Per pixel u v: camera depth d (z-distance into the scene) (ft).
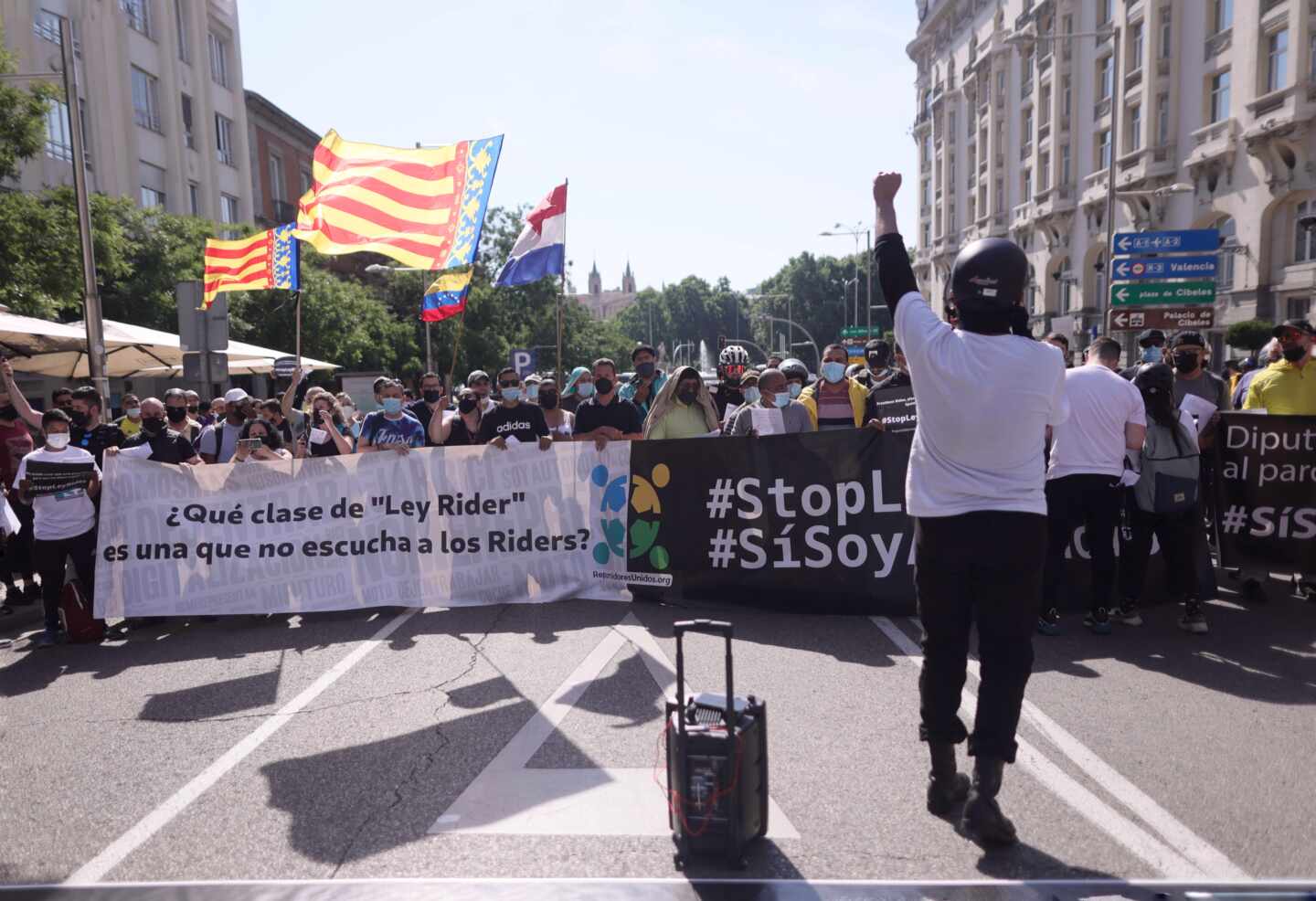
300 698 16.61
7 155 47.70
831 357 25.70
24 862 10.80
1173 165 107.04
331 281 94.68
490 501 23.66
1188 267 81.41
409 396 51.55
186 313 39.42
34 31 79.10
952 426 9.95
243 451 24.00
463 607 23.54
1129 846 10.38
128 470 23.18
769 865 10.09
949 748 11.01
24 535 25.99
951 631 10.55
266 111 131.03
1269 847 10.32
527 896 9.52
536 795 12.13
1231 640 18.86
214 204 110.42
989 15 167.84
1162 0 107.55
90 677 18.89
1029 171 154.30
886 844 10.54
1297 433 22.03
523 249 33.30
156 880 10.20
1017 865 9.98
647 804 11.78
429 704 15.96
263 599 23.52
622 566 23.36
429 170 26.40
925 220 209.97
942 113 193.98
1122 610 20.20
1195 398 23.16
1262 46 91.20
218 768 13.51
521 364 88.58
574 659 18.31
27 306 49.62
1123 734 13.78
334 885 9.91
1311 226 60.59
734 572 22.43
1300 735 13.61
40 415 26.99
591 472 23.41
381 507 23.63
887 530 21.42
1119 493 19.10
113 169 89.61
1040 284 148.97
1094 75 127.75
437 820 11.50
